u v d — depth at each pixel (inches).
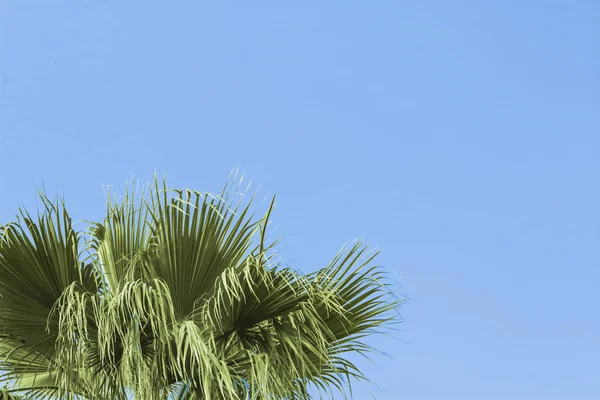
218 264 229.9
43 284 218.5
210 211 227.6
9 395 217.0
